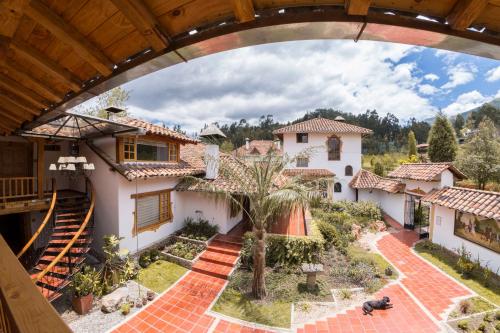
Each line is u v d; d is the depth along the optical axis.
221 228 12.86
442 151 22.56
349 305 7.67
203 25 1.95
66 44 2.38
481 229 10.19
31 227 10.95
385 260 11.16
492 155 18.39
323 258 10.72
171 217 12.68
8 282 1.37
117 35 2.16
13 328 1.17
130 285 8.63
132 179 9.42
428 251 12.19
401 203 17.17
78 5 1.82
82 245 9.17
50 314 1.11
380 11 1.68
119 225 9.88
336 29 1.83
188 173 12.94
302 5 1.72
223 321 6.90
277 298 7.96
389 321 6.91
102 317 6.95
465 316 7.12
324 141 23.72
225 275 9.27
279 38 2.00
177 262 10.43
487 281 9.02
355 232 14.34
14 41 2.28
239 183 8.48
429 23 1.72
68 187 12.72
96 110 21.14
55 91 3.54
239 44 2.09
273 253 10.04
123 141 10.33
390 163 36.91
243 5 1.63
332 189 22.89
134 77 2.79
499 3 1.47
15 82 3.47
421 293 8.39
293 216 14.21
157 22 1.88
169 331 6.50
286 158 8.62
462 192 11.85
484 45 1.82
